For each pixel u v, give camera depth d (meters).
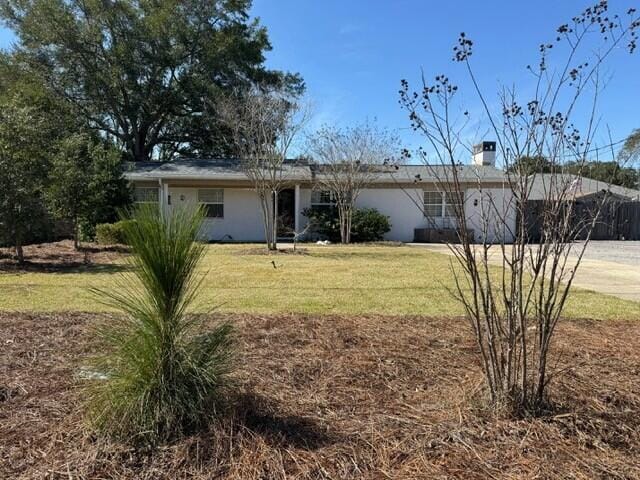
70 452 2.04
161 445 2.07
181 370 2.18
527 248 2.57
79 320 4.30
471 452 2.06
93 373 2.39
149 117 22.42
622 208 18.66
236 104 15.58
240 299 5.82
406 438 2.17
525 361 2.36
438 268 9.17
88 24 20.33
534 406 2.39
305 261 10.36
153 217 2.21
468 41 2.46
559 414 2.37
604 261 10.83
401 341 3.77
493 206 2.74
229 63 21.81
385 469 1.95
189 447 2.06
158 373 2.16
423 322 4.45
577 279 7.88
